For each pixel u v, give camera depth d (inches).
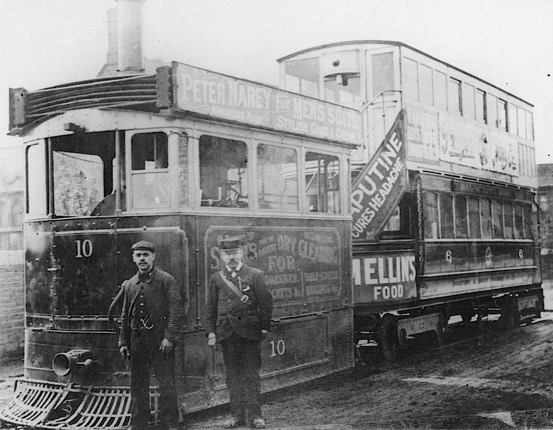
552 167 719.7
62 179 305.0
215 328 263.0
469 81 532.1
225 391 279.7
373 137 448.5
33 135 301.1
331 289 353.1
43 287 290.4
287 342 321.1
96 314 275.7
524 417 290.5
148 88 270.5
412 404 309.3
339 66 453.7
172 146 269.6
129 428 252.4
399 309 421.4
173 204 268.8
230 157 298.8
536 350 457.7
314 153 351.3
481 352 452.4
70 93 285.4
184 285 267.6
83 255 280.1
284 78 466.9
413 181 446.9
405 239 442.0
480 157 545.0
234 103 291.7
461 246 504.4
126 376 268.4
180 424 264.2
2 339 405.7
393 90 438.9
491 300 567.5
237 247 263.4
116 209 275.1
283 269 319.6
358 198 408.2
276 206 322.7
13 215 430.0
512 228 602.2
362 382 352.2
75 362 267.7
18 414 276.8
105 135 293.4
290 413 293.0
